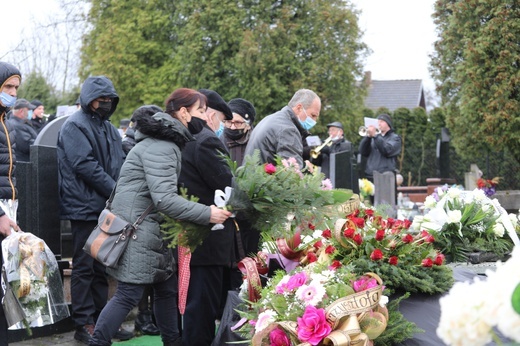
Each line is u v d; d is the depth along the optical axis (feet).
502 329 6.92
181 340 17.58
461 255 19.34
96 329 15.94
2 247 17.02
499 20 50.98
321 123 75.15
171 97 17.03
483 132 52.70
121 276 16.02
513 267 6.94
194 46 76.89
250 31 73.87
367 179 47.57
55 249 23.44
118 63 84.89
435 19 55.01
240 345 14.65
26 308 17.21
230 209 15.42
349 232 14.38
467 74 52.08
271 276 15.80
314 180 15.48
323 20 74.95
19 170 22.68
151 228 16.07
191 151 17.19
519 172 66.69
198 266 17.25
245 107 23.53
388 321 13.07
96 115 21.89
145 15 85.20
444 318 7.19
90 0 89.61
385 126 47.09
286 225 15.33
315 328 12.25
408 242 14.60
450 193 19.99
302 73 74.13
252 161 15.44
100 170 21.36
